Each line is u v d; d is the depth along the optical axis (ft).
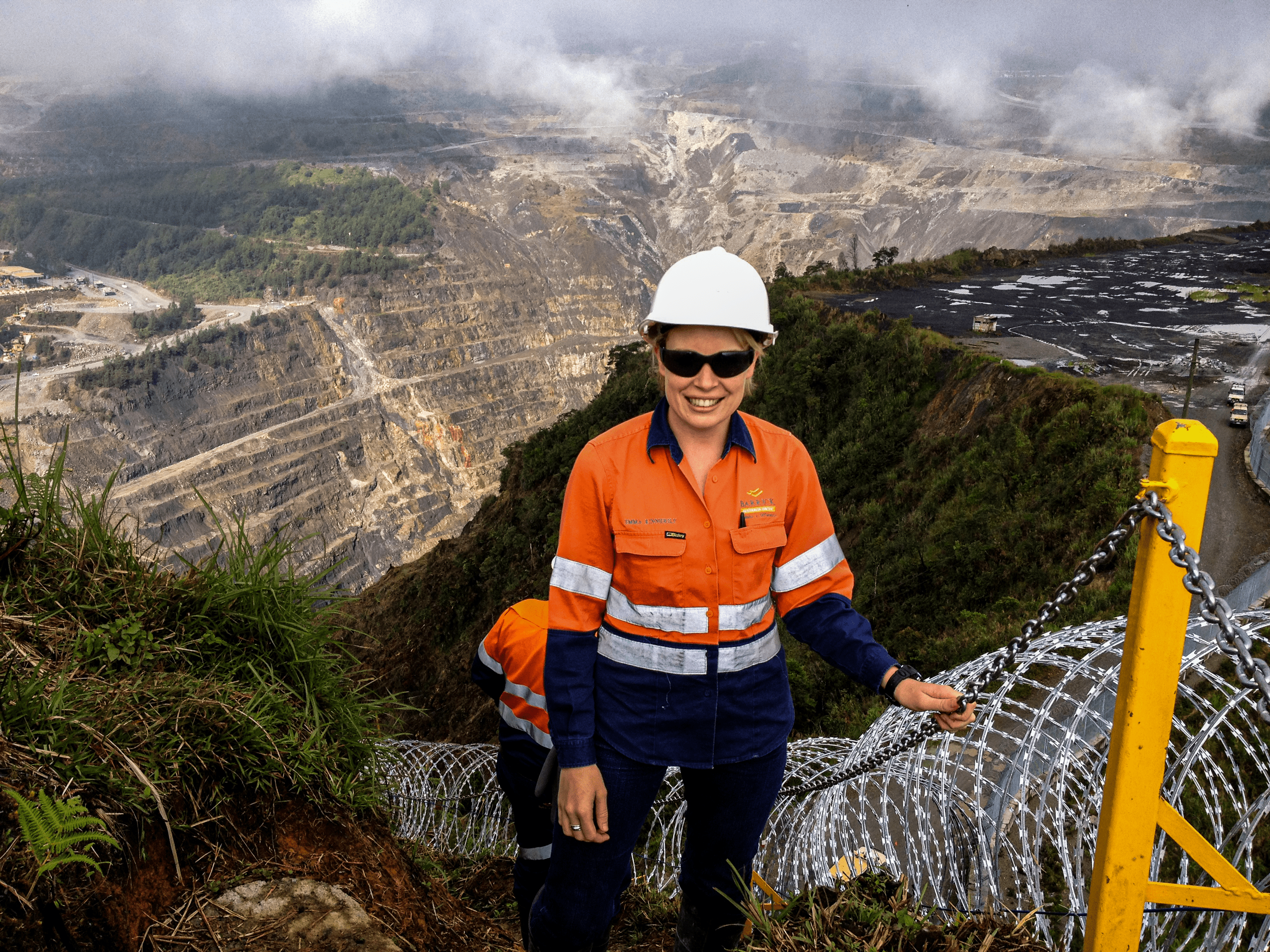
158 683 8.46
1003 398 87.45
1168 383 91.40
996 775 18.01
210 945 7.19
